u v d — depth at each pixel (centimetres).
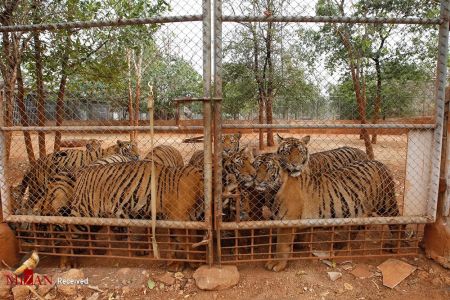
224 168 480
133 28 773
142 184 415
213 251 409
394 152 1230
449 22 354
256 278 386
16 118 689
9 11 623
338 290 367
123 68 912
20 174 827
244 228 370
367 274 390
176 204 397
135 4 761
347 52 932
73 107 875
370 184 438
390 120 916
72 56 762
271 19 334
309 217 409
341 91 1037
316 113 991
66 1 737
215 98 340
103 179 433
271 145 1294
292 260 420
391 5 859
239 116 1381
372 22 341
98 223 382
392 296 358
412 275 386
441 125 375
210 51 338
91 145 754
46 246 405
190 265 405
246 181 488
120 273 395
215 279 366
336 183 425
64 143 1205
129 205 417
